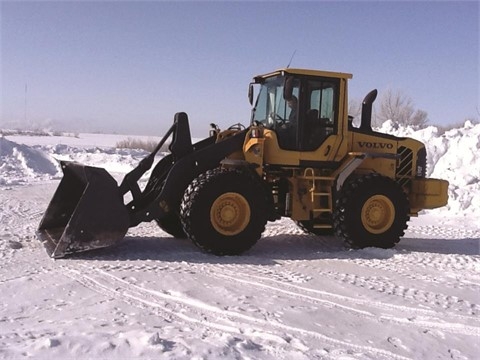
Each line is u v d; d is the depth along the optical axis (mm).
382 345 4055
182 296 5074
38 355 3383
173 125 7734
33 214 10211
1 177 17266
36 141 40469
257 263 6676
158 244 7691
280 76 7719
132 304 4805
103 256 6742
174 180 7223
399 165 8406
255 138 7438
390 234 7762
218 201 7000
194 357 3453
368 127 8359
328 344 4004
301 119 7594
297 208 7711
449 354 3951
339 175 7570
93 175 6598
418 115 34719
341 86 7789
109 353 3449
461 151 14352
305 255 7336
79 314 4477
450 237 9383
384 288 5637
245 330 4172
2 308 4617
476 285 5871
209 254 7066
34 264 6191
